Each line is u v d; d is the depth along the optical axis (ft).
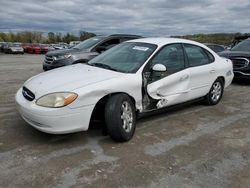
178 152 11.63
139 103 13.57
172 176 9.70
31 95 11.94
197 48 17.83
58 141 12.36
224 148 12.18
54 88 11.50
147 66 13.98
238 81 30.32
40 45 123.75
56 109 10.99
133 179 9.42
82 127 11.69
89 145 12.06
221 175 9.86
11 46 109.70
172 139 13.05
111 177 9.50
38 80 12.94
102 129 13.39
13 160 10.50
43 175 9.50
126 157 11.03
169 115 16.84
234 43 39.65
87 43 31.30
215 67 18.61
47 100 11.17
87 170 9.91
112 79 12.50
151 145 12.26
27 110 11.50
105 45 30.66
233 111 18.11
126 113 12.60
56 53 29.22
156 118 16.17
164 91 14.69
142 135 13.43
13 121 14.82
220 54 30.12
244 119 16.42
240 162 10.89
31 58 77.87
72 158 10.80
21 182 9.05
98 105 12.43
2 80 30.01
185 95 16.22
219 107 19.04
